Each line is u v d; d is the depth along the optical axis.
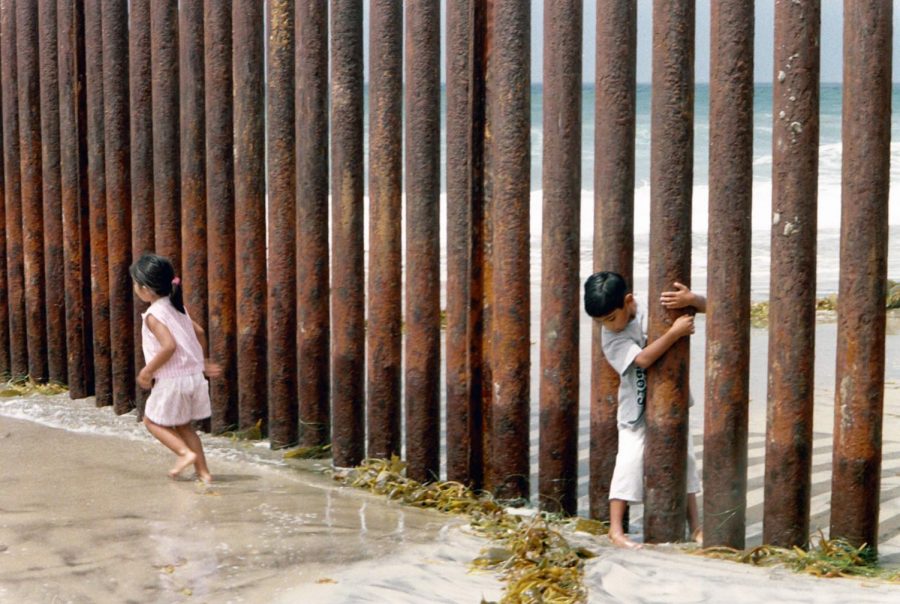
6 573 4.34
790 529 4.59
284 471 5.95
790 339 4.50
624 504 4.89
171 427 5.70
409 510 5.27
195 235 6.63
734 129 4.47
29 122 7.66
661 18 4.62
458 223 5.38
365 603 4.02
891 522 5.27
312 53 5.92
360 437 5.99
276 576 4.30
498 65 5.10
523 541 4.56
